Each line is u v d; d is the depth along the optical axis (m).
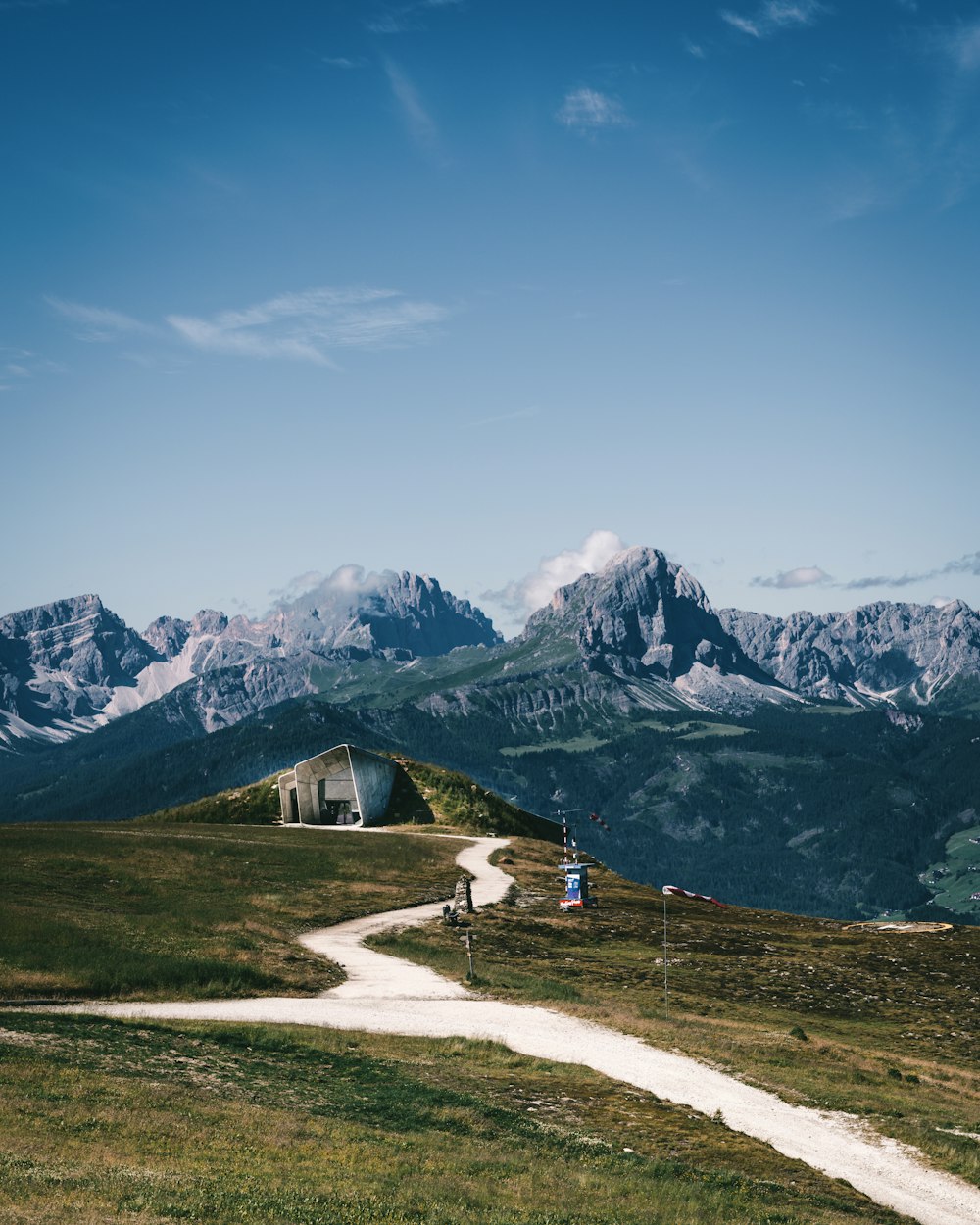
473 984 62.44
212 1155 31.69
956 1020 71.25
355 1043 47.81
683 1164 37.56
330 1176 31.09
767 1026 63.34
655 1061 49.75
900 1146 42.12
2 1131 31.16
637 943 85.81
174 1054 42.88
